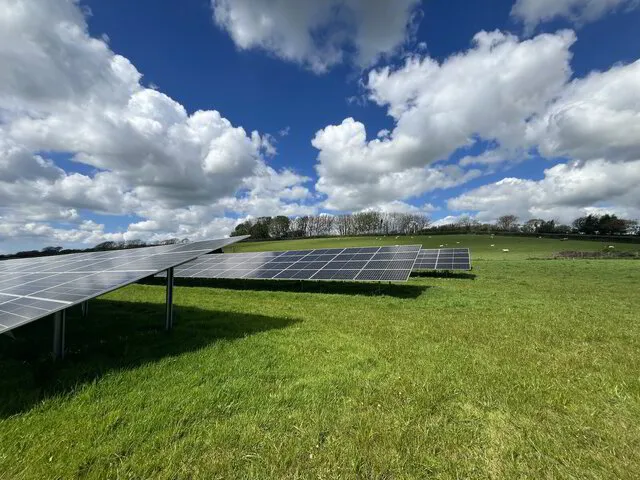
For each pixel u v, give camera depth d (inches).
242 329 361.4
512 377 227.1
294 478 132.8
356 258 777.6
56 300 253.6
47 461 142.3
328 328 367.2
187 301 569.9
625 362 258.1
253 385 215.0
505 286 730.8
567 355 273.3
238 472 136.6
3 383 215.6
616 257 1515.7
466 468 139.3
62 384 213.8
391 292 647.1
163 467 139.8
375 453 147.0
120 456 146.5
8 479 132.6
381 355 274.7
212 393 202.7
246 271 799.1
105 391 206.1
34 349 289.1
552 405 190.7
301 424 168.9
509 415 178.7
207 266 936.9
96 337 325.4
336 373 234.8
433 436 159.5
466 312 452.1
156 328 362.0
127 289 763.4
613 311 454.0
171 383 218.1
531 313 439.2
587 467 139.6
